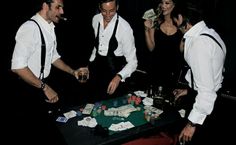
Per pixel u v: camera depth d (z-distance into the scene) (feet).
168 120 6.62
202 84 5.80
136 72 11.77
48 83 9.26
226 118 9.55
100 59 9.78
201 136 8.54
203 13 6.07
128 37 8.98
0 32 16.84
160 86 8.05
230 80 12.37
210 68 5.70
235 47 11.93
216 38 6.01
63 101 7.65
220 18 11.78
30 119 8.26
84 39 17.28
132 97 7.57
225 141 8.54
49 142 7.96
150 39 10.21
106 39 9.28
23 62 6.95
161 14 9.44
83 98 7.79
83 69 8.73
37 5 7.24
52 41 7.55
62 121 6.47
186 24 6.09
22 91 8.96
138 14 14.85
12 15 18.38
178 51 9.37
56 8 6.93
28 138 8.10
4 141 8.29
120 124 6.38
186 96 7.41
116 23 9.01
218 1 11.32
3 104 9.61
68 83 9.34
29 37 6.87
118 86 8.55
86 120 6.49
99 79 9.38
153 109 7.07
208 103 5.86
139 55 14.80
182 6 6.23
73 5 20.29
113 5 7.88
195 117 6.15
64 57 15.55
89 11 20.04
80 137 5.88
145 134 6.21
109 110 6.96
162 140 6.59
